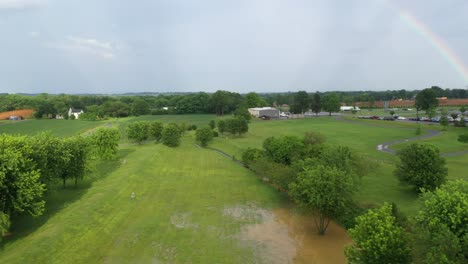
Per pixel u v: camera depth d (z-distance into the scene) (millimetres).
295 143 52281
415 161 42031
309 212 34375
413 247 21359
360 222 23672
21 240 29516
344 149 42781
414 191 43500
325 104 187000
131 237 32031
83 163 44344
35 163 32938
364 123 133250
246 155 61781
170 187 48406
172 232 33438
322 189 31125
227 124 103812
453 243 18141
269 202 42688
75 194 42688
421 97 139250
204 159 69000
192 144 91188
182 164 63625
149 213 38281
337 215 32188
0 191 28297
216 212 39125
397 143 80500
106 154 60469
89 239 30953
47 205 38281
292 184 34750
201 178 53625
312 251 29750
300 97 183500
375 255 21047
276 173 43438
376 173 51656
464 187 23344
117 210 38312
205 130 88375
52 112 199750
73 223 32844
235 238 32344
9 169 28172
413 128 110812
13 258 26031
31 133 117688
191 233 33281
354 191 33250
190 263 27422
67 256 27781
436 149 42344
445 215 20875
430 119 133000
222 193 46094
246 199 43750
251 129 121500
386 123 127250
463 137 69688
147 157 64312
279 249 30141
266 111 171125
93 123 156875
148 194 45000
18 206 28781
